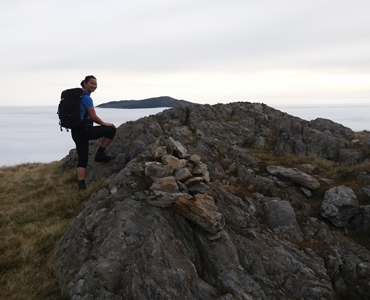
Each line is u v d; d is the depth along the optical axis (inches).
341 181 171.5
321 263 114.3
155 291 86.9
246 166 192.7
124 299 86.7
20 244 125.9
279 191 158.6
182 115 268.2
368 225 134.8
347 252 123.4
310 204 152.7
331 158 210.5
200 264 101.3
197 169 133.7
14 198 185.0
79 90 152.2
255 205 143.3
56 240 127.0
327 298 99.2
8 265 110.2
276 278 103.1
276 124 262.5
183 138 225.8
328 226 138.1
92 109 154.4
